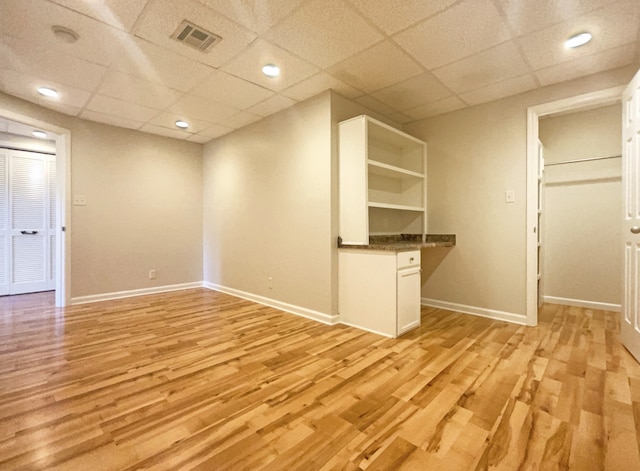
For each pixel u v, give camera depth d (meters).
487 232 3.25
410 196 3.79
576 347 2.42
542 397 1.71
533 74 2.65
